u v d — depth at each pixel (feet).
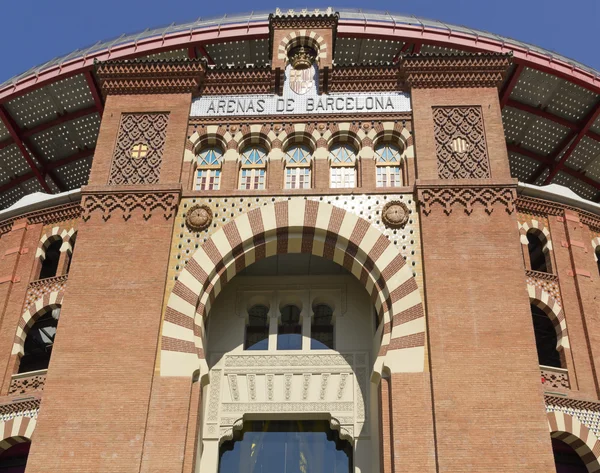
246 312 60.23
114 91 61.87
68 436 45.91
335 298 60.39
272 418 55.77
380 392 48.75
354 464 52.75
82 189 56.03
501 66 60.54
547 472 43.78
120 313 50.60
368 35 74.02
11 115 75.77
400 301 50.93
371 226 54.29
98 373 48.21
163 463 45.06
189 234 54.44
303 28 64.28
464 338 48.75
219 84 61.98
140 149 58.59
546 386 53.62
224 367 57.26
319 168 57.62
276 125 59.88
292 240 54.49
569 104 74.33
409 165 57.21
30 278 61.31
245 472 54.65
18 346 57.47
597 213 64.95
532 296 58.03
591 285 60.18
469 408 46.16
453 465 44.27
